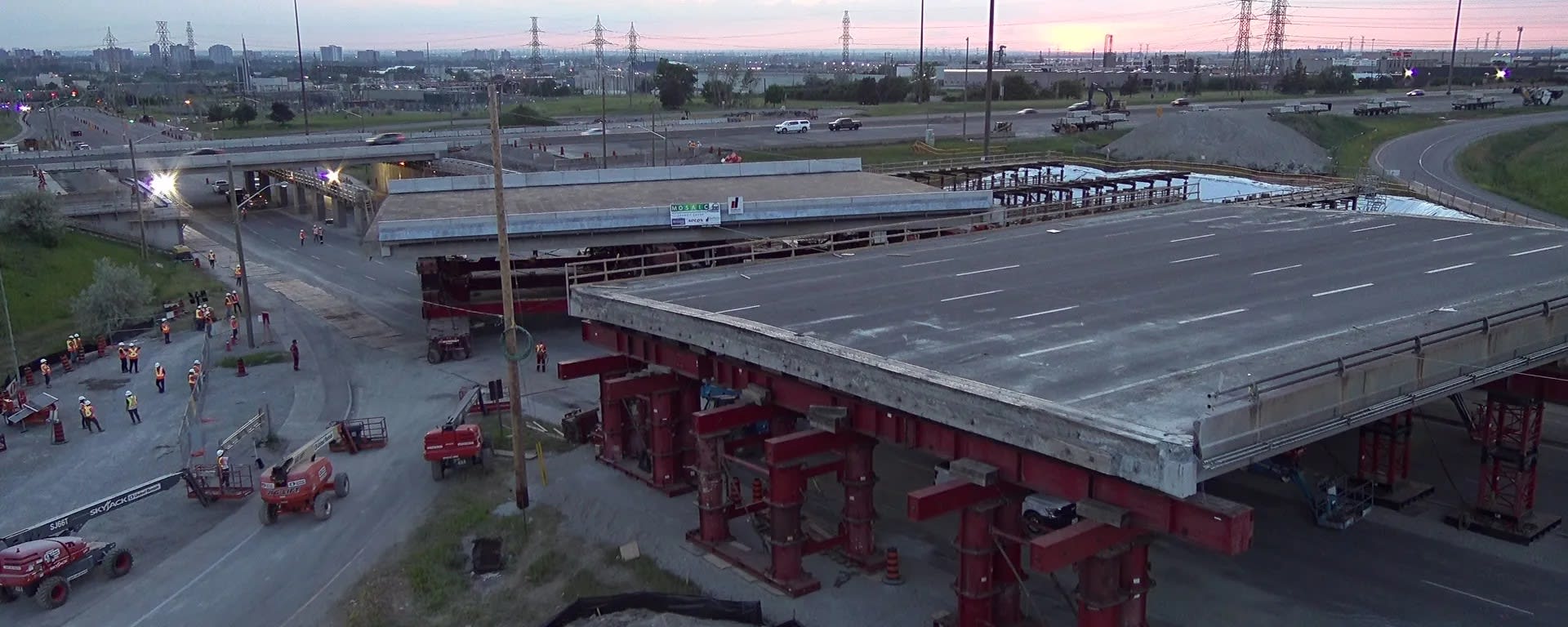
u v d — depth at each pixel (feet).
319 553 102.17
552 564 97.76
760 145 391.24
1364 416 72.02
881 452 127.54
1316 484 104.58
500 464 124.06
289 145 403.95
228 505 114.62
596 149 384.88
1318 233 159.53
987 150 282.15
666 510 108.78
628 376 115.14
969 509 76.64
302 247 293.64
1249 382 76.43
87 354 185.68
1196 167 294.66
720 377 101.60
